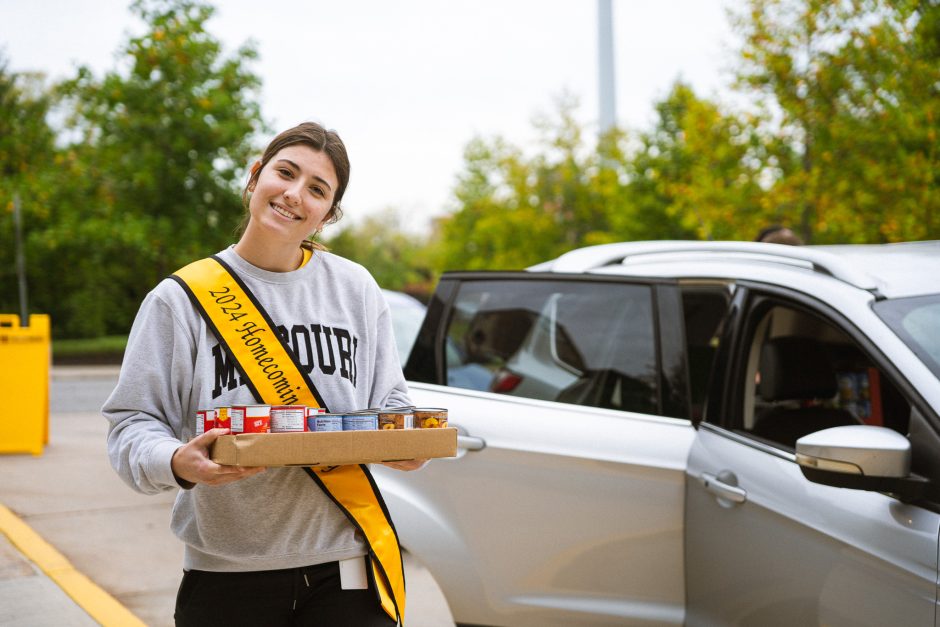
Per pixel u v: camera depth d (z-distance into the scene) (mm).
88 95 24094
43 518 5988
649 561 3068
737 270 3229
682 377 3219
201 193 24312
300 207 1976
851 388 3332
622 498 3098
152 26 23531
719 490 2875
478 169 33312
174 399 1965
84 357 24609
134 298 31594
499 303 3602
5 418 8180
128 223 23203
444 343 3559
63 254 28297
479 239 30906
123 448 1875
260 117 24516
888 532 2359
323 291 2084
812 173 11789
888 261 3016
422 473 3357
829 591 2502
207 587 1985
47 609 4191
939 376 2418
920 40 9500
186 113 23797
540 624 3158
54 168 25531
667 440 3133
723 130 13656
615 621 3074
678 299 3312
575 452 3166
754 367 3139
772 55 11648
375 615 1986
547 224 28562
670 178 21688
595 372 3363
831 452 2305
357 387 2102
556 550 3150
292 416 1824
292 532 1956
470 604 3234
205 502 1930
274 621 1983
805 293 2906
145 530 5742
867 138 11023
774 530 2695
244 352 1935
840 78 11281
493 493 3234
